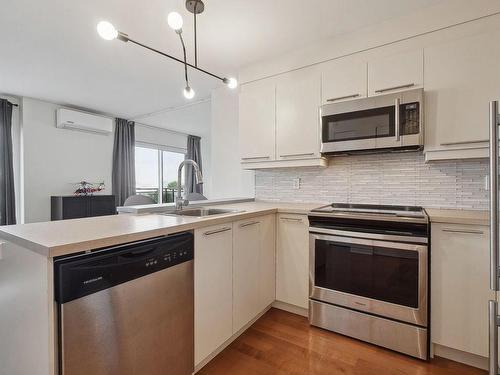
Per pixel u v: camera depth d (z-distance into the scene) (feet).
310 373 4.99
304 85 7.66
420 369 5.07
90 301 3.24
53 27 7.13
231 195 10.91
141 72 10.03
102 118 15.62
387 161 7.44
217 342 5.35
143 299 3.87
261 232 6.77
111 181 16.94
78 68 9.68
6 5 6.21
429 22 6.14
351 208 6.99
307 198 8.82
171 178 22.03
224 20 6.70
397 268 5.51
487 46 5.36
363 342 5.93
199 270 4.91
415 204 7.04
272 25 6.91
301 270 6.94
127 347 3.67
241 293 6.07
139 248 3.86
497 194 3.92
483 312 4.85
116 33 4.75
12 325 3.71
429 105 5.90
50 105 14.07
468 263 4.95
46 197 14.01
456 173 6.55
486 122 5.36
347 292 6.10
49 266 2.97
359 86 6.77
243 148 8.82
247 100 8.77
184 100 13.55
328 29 7.09
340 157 8.17
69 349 3.05
